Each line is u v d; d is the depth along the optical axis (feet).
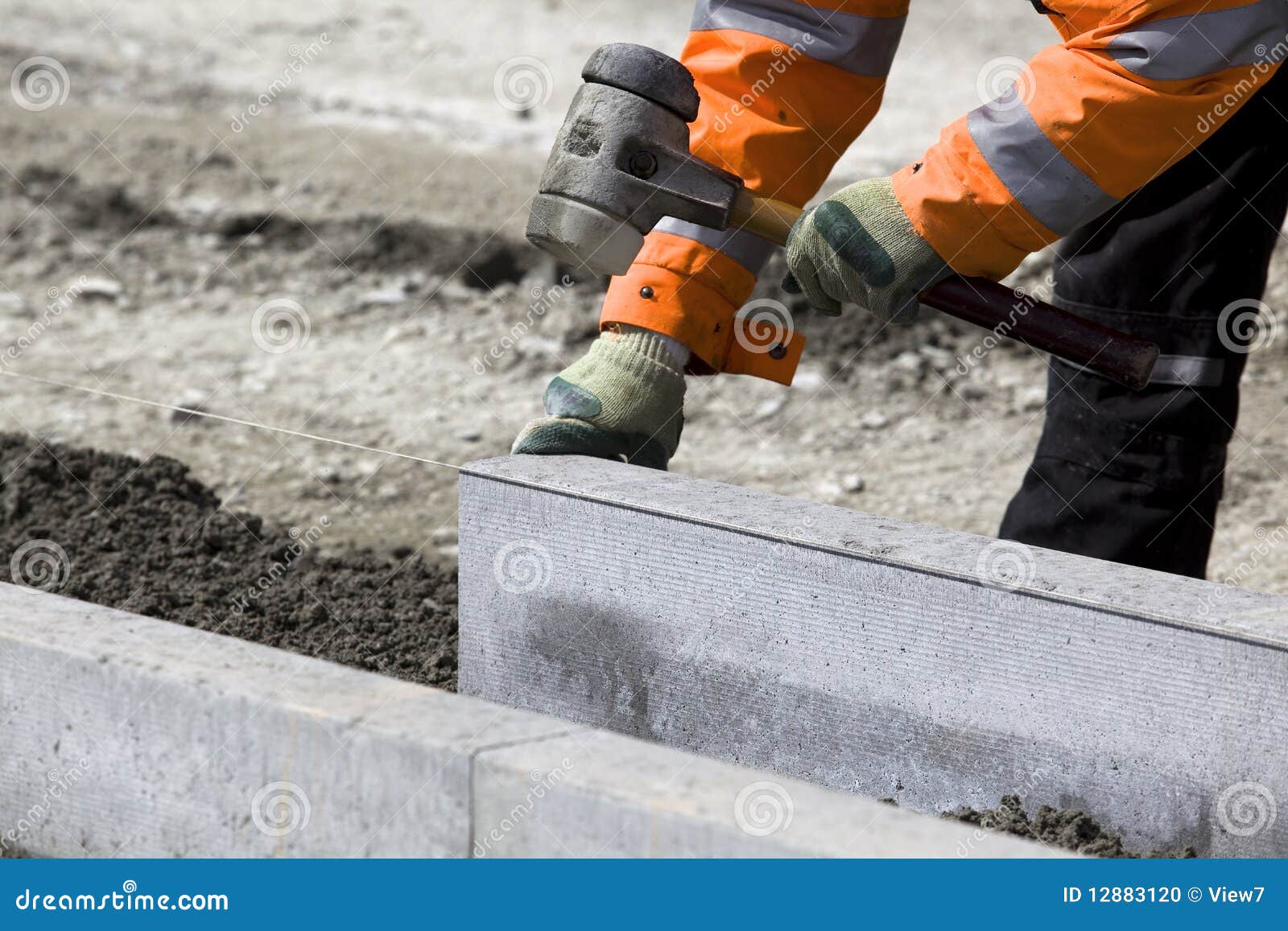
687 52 32.60
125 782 26.35
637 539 30.73
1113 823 26.61
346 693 24.82
